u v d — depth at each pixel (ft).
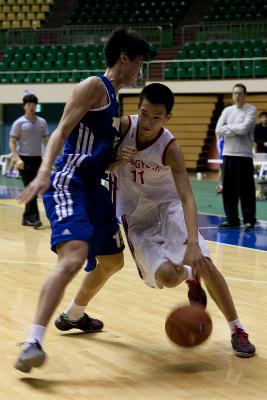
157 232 13.29
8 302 17.34
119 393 11.00
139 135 12.62
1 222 34.27
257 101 68.33
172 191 13.37
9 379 11.51
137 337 14.32
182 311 11.81
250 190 31.86
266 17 75.66
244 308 16.89
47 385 11.28
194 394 10.99
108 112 12.01
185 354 13.17
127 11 82.33
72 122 11.64
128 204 13.62
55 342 13.84
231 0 79.10
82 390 11.09
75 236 11.49
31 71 74.33
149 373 12.04
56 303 11.26
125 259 24.32
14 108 78.84
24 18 85.81
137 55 12.19
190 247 12.05
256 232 31.12
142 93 12.13
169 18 79.51
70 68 75.10
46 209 12.09
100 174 12.35
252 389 11.25
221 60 67.41
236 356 13.08
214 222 34.88
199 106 71.77
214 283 12.98
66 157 12.17
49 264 23.06
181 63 70.38
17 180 63.31
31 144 31.42
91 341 13.97
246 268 22.56
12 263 23.18
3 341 13.71
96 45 75.87
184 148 72.59
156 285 12.88
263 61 67.05
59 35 79.56
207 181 62.59
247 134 31.42
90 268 13.08
